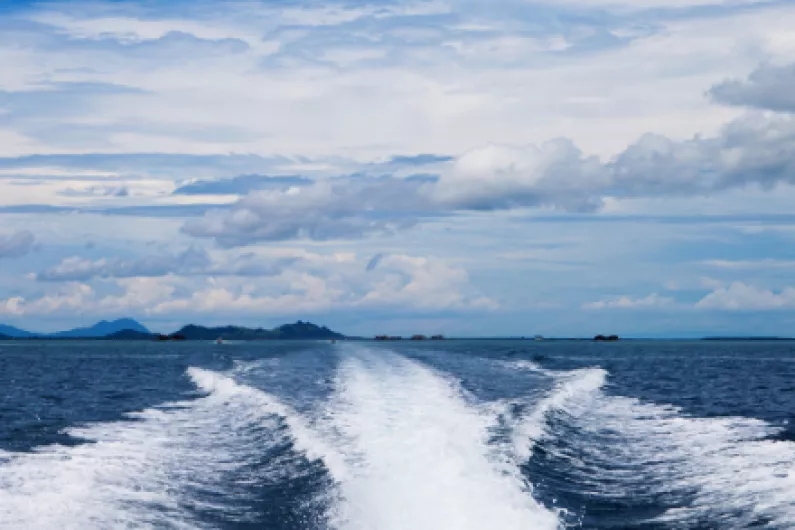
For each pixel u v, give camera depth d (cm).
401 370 5284
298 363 6450
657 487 1797
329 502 1594
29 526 1401
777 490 1686
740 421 2856
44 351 15662
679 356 11019
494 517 1419
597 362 8100
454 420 2562
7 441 2419
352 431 2362
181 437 2538
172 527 1459
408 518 1436
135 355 11881
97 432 2647
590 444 2369
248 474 1939
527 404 3141
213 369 5903
